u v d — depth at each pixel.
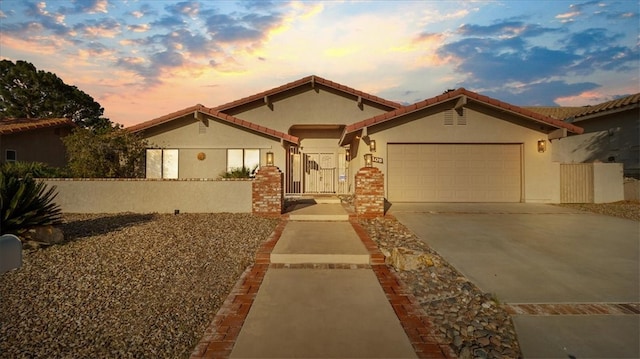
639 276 5.69
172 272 5.74
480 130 13.99
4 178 7.53
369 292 4.92
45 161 20.00
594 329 4.00
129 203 11.66
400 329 3.85
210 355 3.35
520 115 13.53
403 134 13.99
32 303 4.55
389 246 7.39
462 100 13.47
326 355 3.32
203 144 15.92
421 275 5.64
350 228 9.02
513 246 7.49
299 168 18.38
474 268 6.07
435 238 8.16
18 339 3.70
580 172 14.54
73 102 35.53
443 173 14.13
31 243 6.95
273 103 17.30
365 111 17.34
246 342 3.56
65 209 11.59
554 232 8.84
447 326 4.02
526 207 12.95
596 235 8.52
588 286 5.27
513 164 14.14
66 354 3.43
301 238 7.75
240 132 15.94
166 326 3.99
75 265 6.01
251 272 5.79
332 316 4.15
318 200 13.81
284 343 3.54
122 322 4.08
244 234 8.37
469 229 9.14
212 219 10.32
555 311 4.46
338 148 18.52
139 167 15.44
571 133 13.80
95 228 8.96
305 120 17.30
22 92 31.62
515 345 3.68
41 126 19.19
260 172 10.84
